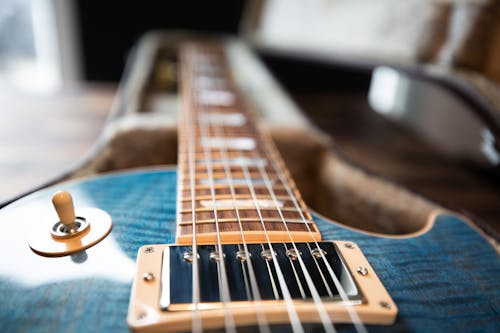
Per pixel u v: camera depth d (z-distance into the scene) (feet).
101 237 0.60
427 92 2.06
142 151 1.00
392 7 1.47
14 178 1.61
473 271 0.60
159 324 0.48
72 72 3.10
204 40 2.61
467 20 1.19
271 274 0.56
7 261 0.55
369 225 0.87
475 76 1.15
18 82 2.92
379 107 2.72
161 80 1.83
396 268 0.59
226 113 1.14
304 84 3.11
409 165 1.87
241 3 3.10
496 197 1.61
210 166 0.83
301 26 2.06
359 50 1.66
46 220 0.63
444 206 0.76
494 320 0.53
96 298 0.52
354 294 0.54
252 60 2.03
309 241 0.63
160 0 2.98
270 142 0.96
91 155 0.91
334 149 1.02
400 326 0.51
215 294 0.52
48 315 0.49
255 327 0.49
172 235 0.62
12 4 2.92
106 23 2.97
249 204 0.70
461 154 1.80
